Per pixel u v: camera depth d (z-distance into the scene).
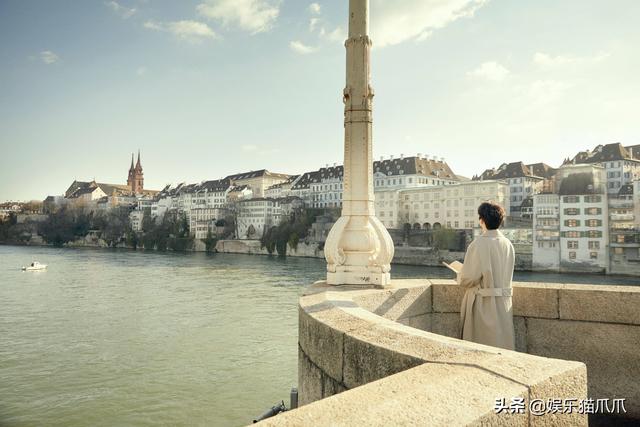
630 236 70.19
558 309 3.78
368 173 4.40
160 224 158.38
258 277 68.06
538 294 3.86
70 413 20.02
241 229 138.88
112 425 18.88
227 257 111.94
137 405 20.81
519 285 4.02
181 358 27.77
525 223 83.00
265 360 27.27
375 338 2.10
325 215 111.56
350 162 4.44
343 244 4.24
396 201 102.88
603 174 75.81
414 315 3.96
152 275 70.94
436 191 97.94
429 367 1.66
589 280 65.94
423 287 4.07
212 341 31.59
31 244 184.38
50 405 20.86
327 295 3.34
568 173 76.38
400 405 1.32
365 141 4.45
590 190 73.06
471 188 92.25
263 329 34.94
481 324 3.28
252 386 23.06
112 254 123.88
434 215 98.25
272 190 153.25
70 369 25.81
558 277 69.69
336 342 2.29
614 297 3.57
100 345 30.73
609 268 70.69
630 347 3.50
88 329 35.31
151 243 152.12
